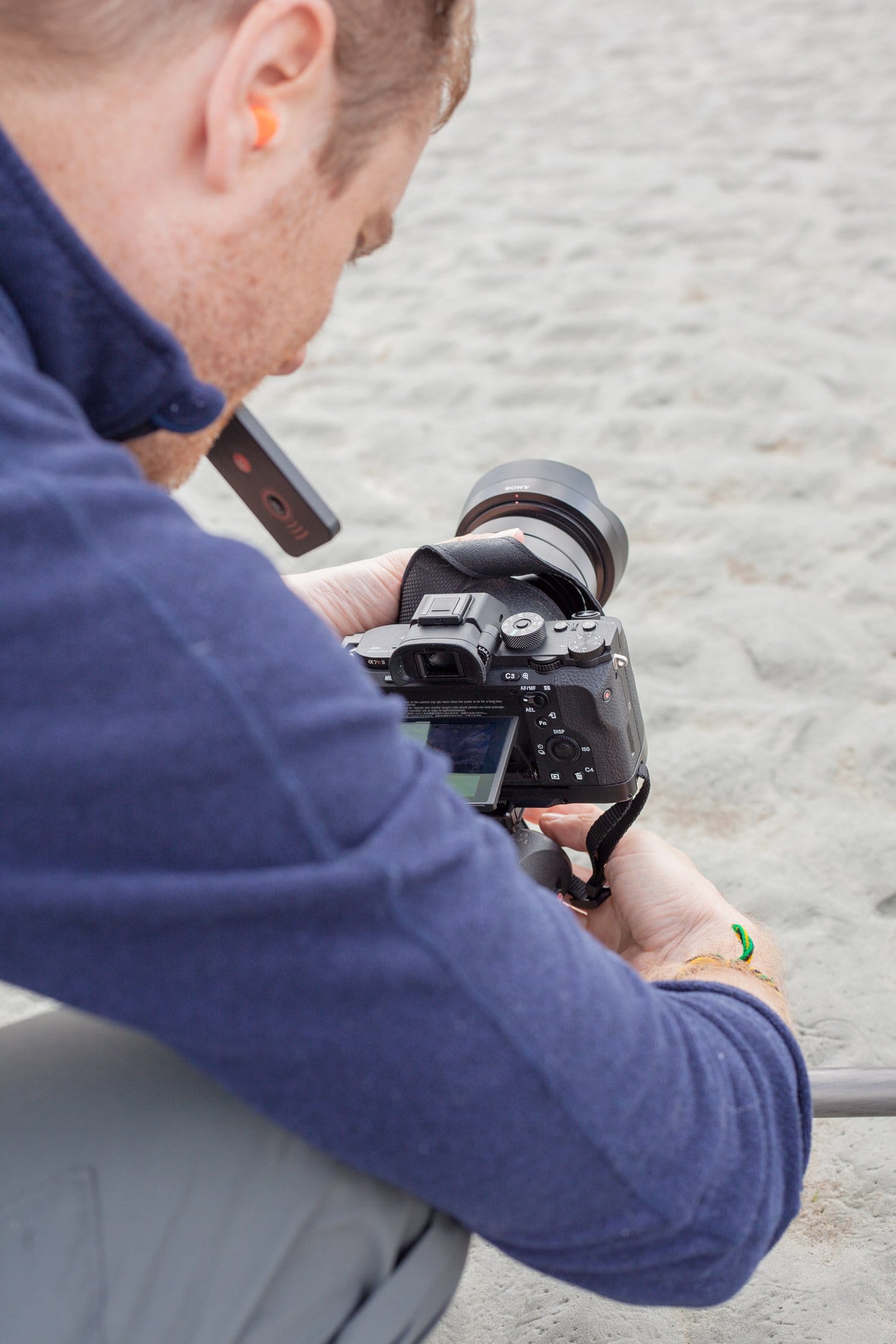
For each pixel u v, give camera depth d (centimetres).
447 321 403
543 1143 60
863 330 363
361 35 63
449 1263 74
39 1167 67
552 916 63
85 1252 66
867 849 193
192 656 52
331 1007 55
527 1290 135
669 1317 130
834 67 582
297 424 351
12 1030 76
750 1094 71
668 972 91
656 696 233
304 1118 58
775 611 252
